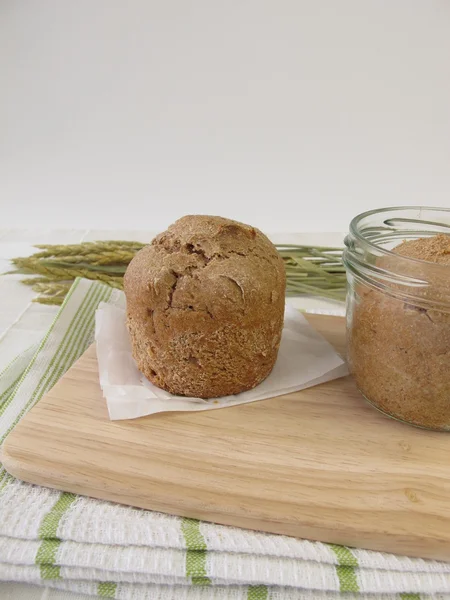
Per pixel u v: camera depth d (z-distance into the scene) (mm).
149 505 211
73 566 191
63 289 402
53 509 208
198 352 253
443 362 224
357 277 251
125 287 267
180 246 260
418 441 240
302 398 268
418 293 221
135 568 189
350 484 215
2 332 365
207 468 220
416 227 295
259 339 260
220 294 246
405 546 196
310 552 194
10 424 252
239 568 189
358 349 259
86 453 225
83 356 293
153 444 232
